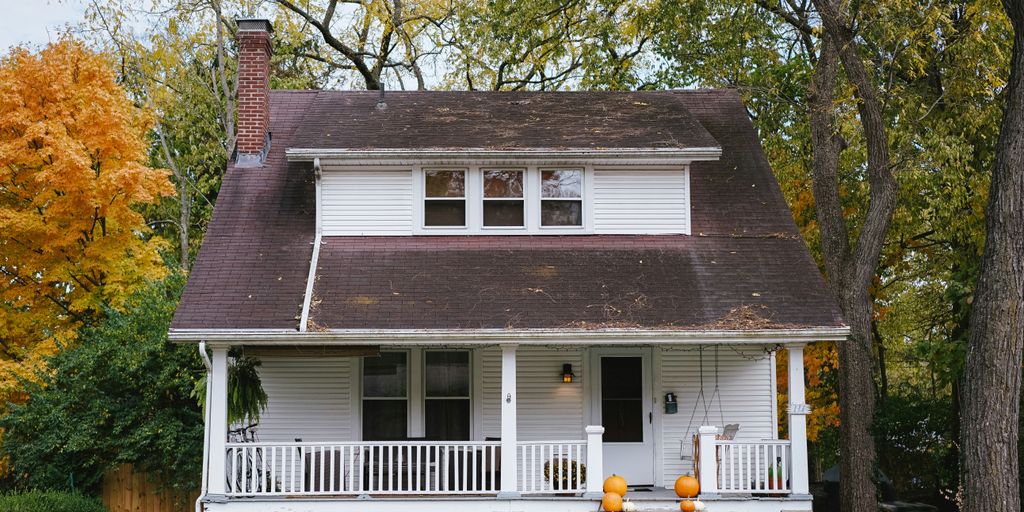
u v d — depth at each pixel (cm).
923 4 1984
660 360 1702
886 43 1848
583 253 1658
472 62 2980
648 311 1502
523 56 2789
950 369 1828
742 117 2033
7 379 1895
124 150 2067
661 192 1725
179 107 2870
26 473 1892
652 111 1891
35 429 1848
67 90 2012
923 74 2023
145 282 2053
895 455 1973
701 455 1469
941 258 2220
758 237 1711
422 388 1692
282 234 1700
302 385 1686
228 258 1625
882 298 2581
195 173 3050
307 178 1847
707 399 1700
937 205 2002
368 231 1695
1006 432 1271
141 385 1852
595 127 1788
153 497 1855
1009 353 1277
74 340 2000
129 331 1864
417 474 1455
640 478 1681
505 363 1466
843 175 2252
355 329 1441
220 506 1421
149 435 1784
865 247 1773
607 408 1697
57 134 1925
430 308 1501
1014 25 1297
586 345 1620
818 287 1573
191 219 3095
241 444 1441
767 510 1449
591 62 2666
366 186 1706
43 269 2077
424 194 1706
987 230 1314
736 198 1806
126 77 2844
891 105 2075
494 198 1719
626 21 2609
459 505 1442
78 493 1762
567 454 1547
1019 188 1283
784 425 2559
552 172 1727
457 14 2972
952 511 1927
